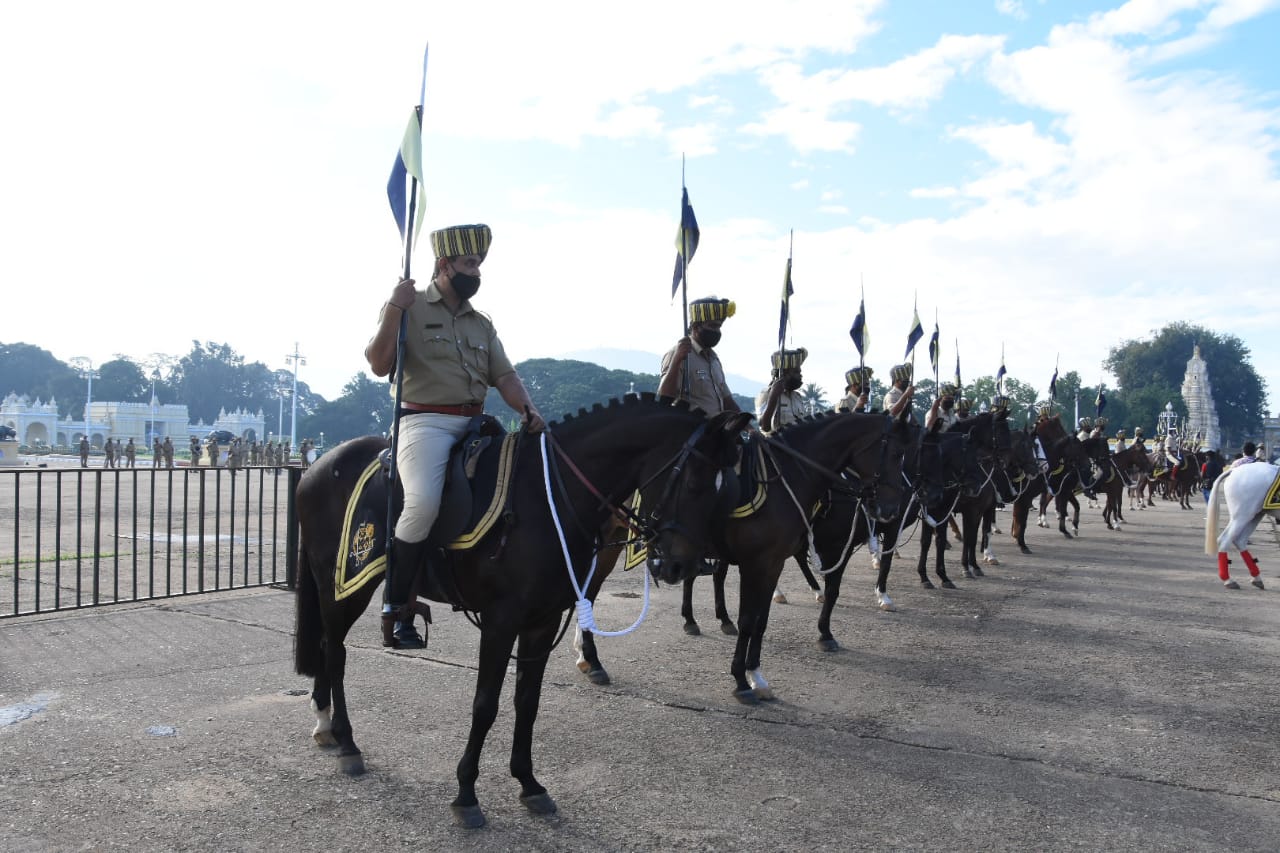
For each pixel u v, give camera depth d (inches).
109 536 600.7
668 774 212.8
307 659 217.9
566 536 184.4
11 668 275.7
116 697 251.9
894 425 302.2
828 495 332.5
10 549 524.1
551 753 224.2
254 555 528.7
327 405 5600.4
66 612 354.9
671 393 292.2
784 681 300.0
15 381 6501.0
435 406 198.4
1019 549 692.1
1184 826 191.5
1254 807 202.5
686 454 181.5
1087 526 946.7
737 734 243.6
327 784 199.2
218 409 6801.2
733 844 177.0
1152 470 1337.4
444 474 189.0
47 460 2608.3
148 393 6535.4
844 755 229.8
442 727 238.7
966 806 199.2
